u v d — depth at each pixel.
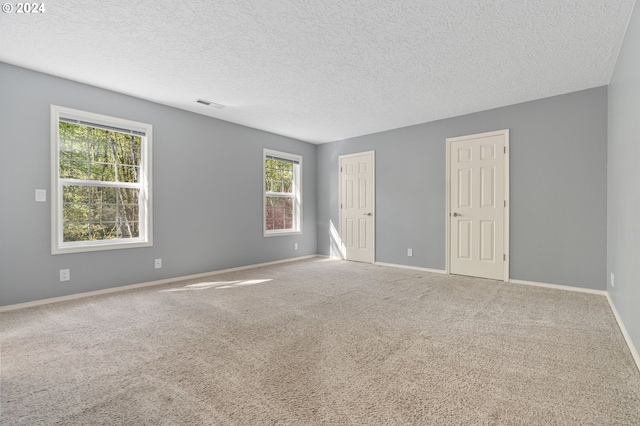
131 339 2.25
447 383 1.68
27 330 2.42
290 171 5.99
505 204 4.05
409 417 1.40
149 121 3.89
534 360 1.94
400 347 2.12
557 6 2.08
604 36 2.43
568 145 3.62
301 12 2.15
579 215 3.55
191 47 2.62
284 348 2.11
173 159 4.12
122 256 3.65
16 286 2.93
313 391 1.60
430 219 4.77
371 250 5.50
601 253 3.43
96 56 2.76
